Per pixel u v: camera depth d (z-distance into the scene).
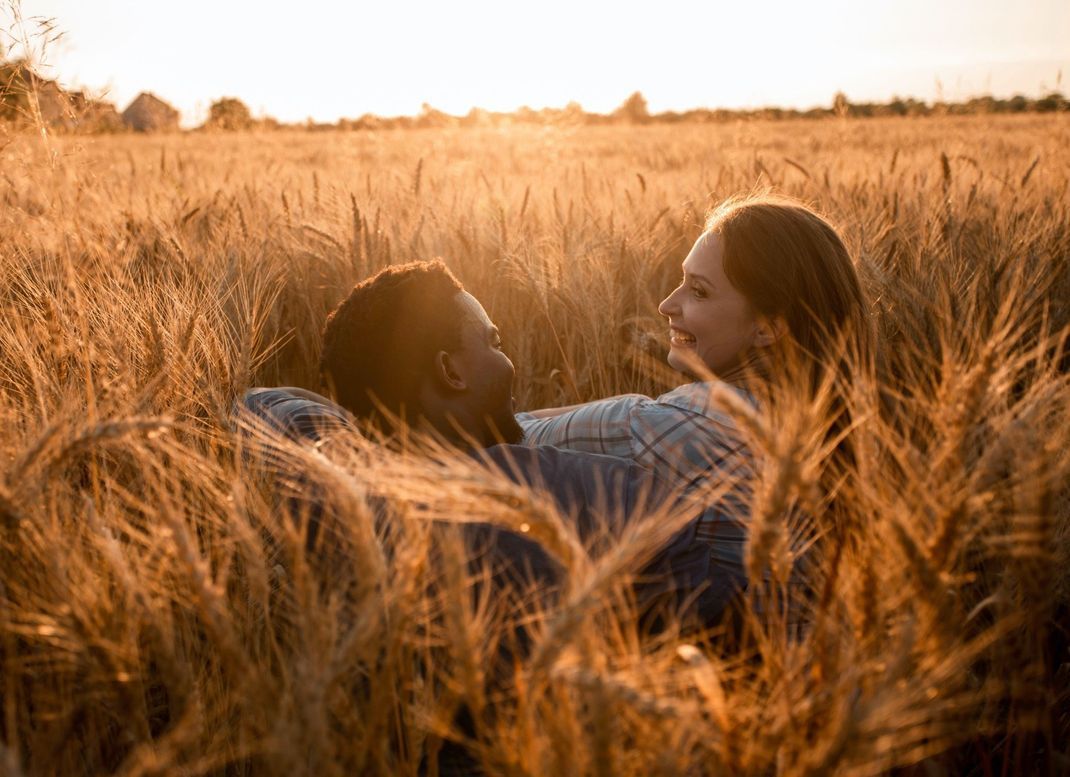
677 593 1.60
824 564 1.32
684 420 1.81
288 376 3.38
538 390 3.61
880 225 3.96
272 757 1.11
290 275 3.70
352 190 5.97
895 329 2.66
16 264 2.84
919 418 1.73
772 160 9.27
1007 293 2.67
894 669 1.02
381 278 1.76
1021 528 1.28
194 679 1.43
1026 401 1.33
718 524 1.72
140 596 1.20
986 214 4.10
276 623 1.61
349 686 1.27
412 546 1.16
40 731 1.38
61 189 2.97
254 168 9.91
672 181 8.46
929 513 1.21
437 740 1.19
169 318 2.21
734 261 1.95
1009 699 1.80
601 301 3.54
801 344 1.91
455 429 1.76
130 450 1.75
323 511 1.55
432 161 9.86
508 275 3.88
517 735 1.07
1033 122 15.92
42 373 2.02
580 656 1.01
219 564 1.56
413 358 1.72
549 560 1.52
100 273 2.81
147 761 1.04
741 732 1.06
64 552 1.38
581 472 1.67
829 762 0.96
